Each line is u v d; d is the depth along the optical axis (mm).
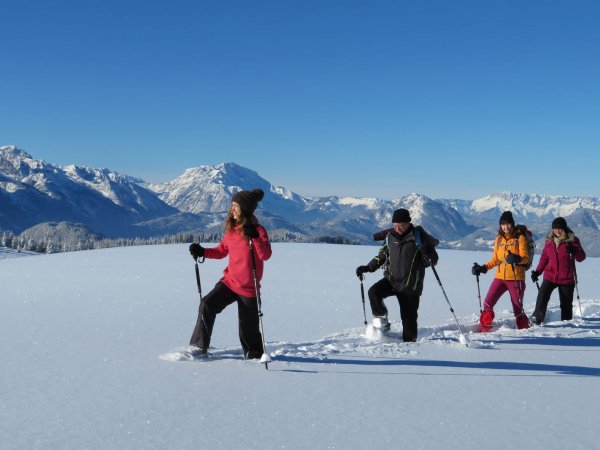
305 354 5652
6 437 3289
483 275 15508
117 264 17281
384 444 3281
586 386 4652
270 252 5441
